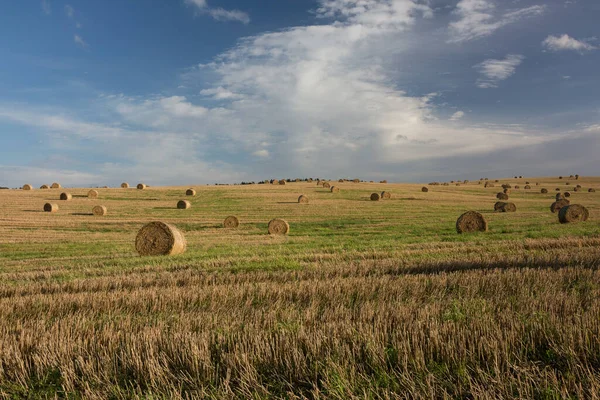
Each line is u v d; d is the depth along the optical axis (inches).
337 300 300.2
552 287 308.5
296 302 303.0
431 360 179.5
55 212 1660.9
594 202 2032.5
